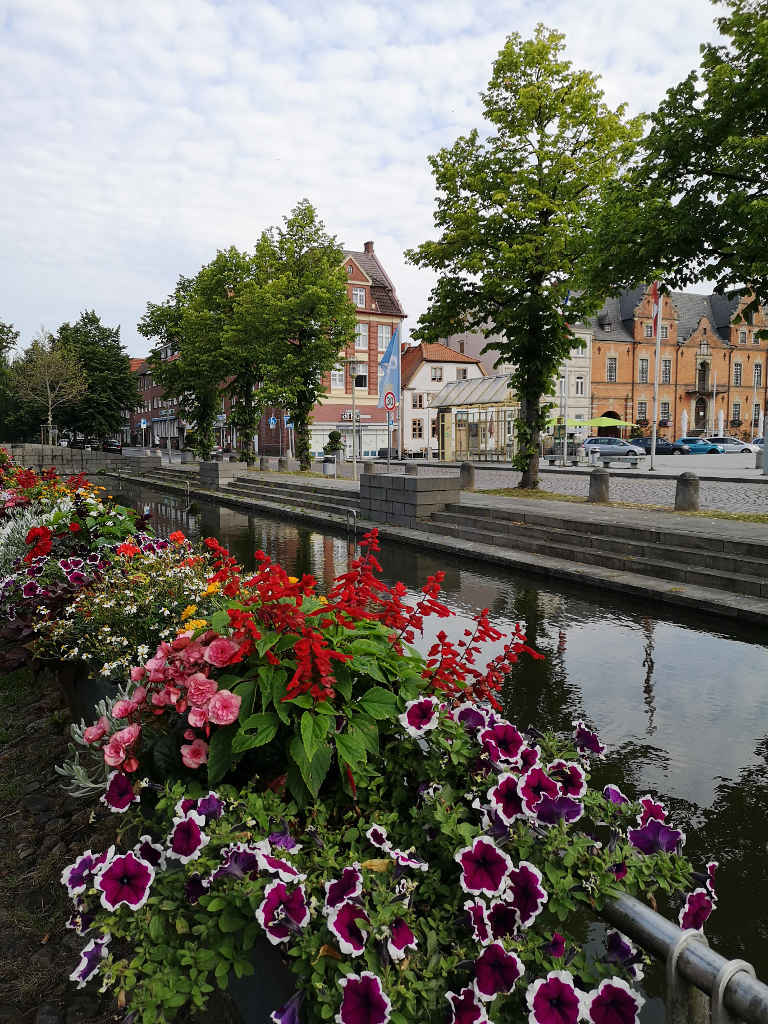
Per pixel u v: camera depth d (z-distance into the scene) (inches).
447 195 773.3
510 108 738.2
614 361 2486.5
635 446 1736.0
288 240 1337.4
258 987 73.8
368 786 86.0
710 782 165.2
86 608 167.5
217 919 71.2
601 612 330.0
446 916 71.4
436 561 485.4
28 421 2620.6
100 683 149.5
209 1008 81.6
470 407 1761.8
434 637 285.4
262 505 858.1
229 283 1556.3
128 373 2723.9
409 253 785.6
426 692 103.1
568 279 711.1
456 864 76.6
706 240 478.0
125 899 70.8
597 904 71.5
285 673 88.0
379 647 99.3
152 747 92.4
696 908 72.1
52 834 133.9
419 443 2260.1
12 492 417.4
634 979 68.2
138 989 68.4
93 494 367.2
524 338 749.3
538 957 66.9
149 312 1774.1
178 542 226.4
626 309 2544.3
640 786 163.8
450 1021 61.8
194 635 101.0
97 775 124.6
